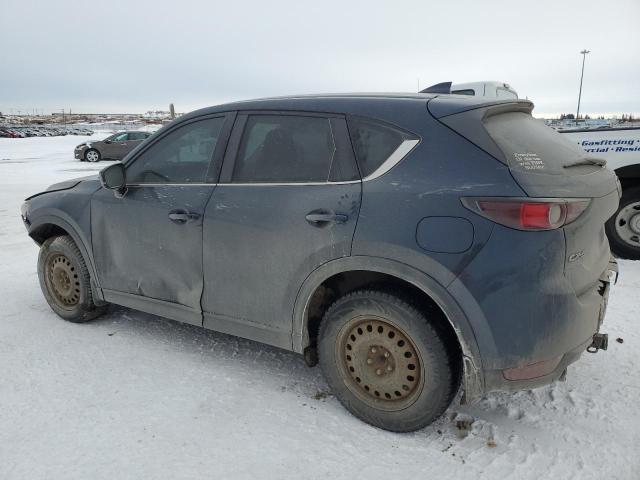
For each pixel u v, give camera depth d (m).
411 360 2.55
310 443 2.60
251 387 3.15
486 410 2.88
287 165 2.90
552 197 2.25
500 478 2.33
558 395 3.01
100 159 23.92
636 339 3.67
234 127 3.15
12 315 4.31
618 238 5.46
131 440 2.61
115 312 4.37
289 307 2.86
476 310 2.29
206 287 3.18
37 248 6.87
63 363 3.45
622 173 5.32
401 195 2.46
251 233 2.92
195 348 3.70
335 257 2.63
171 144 3.41
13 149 33.47
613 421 2.74
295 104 2.97
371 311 2.59
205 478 2.34
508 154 2.36
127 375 3.29
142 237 3.44
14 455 2.50
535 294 2.24
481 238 2.27
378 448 2.55
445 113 2.53
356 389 2.75
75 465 2.42
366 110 2.71
